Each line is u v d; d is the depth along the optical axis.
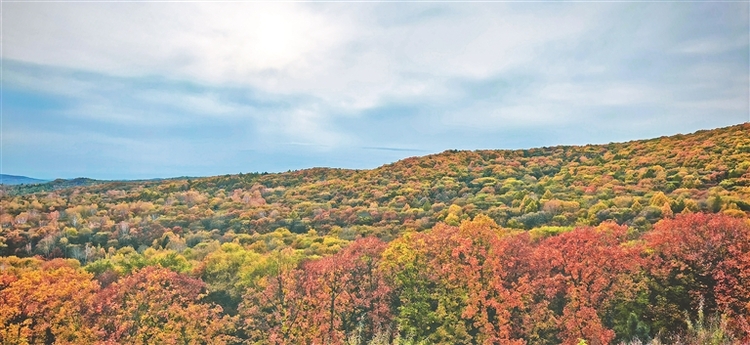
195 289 49.75
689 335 25.78
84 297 47.59
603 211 63.78
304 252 59.22
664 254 41.19
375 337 40.59
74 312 46.84
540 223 66.69
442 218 79.56
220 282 51.72
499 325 42.75
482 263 47.00
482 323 43.34
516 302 42.75
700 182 73.38
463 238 49.06
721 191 65.06
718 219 41.25
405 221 80.25
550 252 45.09
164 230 85.75
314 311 47.34
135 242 81.06
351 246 54.66
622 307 40.03
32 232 82.19
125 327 46.66
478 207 83.69
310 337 46.16
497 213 75.12
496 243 47.94
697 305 37.47
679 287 39.16
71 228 84.38
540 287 43.81
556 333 41.69
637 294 40.06
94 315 47.09
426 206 90.94
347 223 84.19
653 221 57.34
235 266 53.19
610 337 38.00
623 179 90.69
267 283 49.47
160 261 56.41
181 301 48.00
